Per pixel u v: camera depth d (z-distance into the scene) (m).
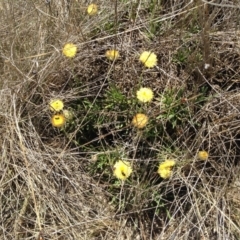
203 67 0.58
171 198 0.58
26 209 0.58
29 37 0.63
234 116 0.57
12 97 0.60
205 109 0.58
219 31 0.59
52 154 0.60
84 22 0.63
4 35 0.63
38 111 0.61
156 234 0.57
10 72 0.61
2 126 0.60
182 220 0.56
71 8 0.63
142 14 0.63
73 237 0.56
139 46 0.62
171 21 0.62
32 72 0.60
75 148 0.59
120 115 0.59
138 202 0.57
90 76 0.62
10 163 0.59
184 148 0.58
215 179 0.57
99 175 0.60
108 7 0.63
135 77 0.60
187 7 0.59
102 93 0.61
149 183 0.57
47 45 0.62
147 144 0.58
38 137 0.60
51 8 0.64
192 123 0.57
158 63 0.61
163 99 0.58
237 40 0.59
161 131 0.58
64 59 0.60
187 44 0.60
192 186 0.56
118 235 0.57
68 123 0.60
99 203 0.59
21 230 0.57
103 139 0.60
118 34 0.59
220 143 0.58
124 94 0.60
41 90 0.61
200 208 0.56
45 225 0.57
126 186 0.58
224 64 0.59
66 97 0.60
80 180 0.59
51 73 0.61
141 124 0.55
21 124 0.60
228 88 0.59
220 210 0.55
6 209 0.58
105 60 0.62
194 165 0.57
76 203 0.58
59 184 0.59
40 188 0.58
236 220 0.56
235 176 0.57
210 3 0.56
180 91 0.58
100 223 0.57
